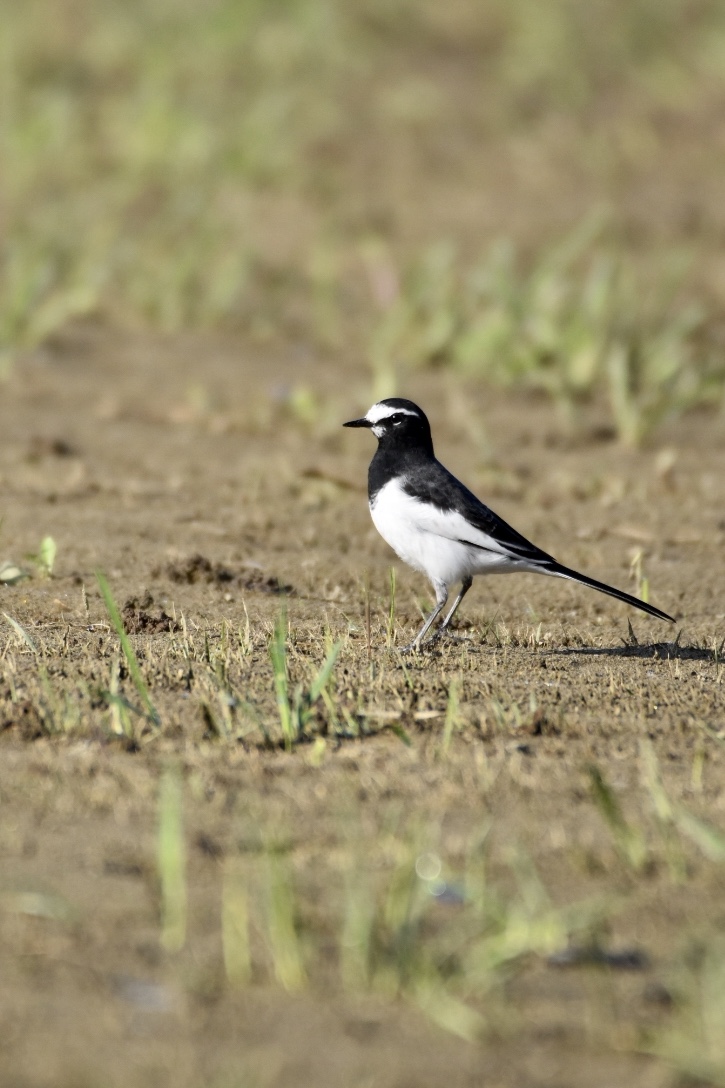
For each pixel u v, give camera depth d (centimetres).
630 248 3173
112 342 2688
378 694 1153
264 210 3366
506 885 817
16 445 2086
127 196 3384
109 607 1085
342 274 3059
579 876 833
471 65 4247
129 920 770
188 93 3912
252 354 2648
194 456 2095
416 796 942
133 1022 676
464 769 991
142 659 1227
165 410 2306
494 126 3847
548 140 3778
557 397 2377
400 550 1366
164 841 779
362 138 3759
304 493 1947
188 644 1280
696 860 857
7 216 3203
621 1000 705
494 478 2006
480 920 772
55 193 3400
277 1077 636
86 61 4150
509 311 2597
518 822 903
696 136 3838
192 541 1694
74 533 1694
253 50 4178
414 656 1286
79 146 3656
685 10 4688
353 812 910
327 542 1731
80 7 4512
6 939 748
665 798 933
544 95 4041
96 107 3900
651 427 2253
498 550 1325
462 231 3241
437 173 3575
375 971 718
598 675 1241
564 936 760
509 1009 696
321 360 2628
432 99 3956
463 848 859
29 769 971
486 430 2262
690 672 1262
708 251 3170
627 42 4366
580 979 725
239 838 868
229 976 717
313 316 2856
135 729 1054
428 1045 665
